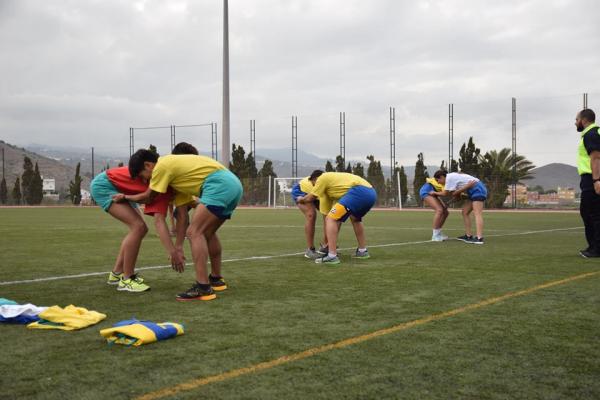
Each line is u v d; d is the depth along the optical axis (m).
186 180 5.13
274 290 5.36
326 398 2.54
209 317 4.19
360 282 5.81
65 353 3.25
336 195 7.58
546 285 5.51
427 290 5.29
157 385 2.71
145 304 4.73
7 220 20.14
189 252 9.17
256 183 42.50
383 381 2.76
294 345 3.39
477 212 10.45
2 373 2.90
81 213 27.81
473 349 3.30
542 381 2.77
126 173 5.57
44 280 6.07
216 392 2.61
